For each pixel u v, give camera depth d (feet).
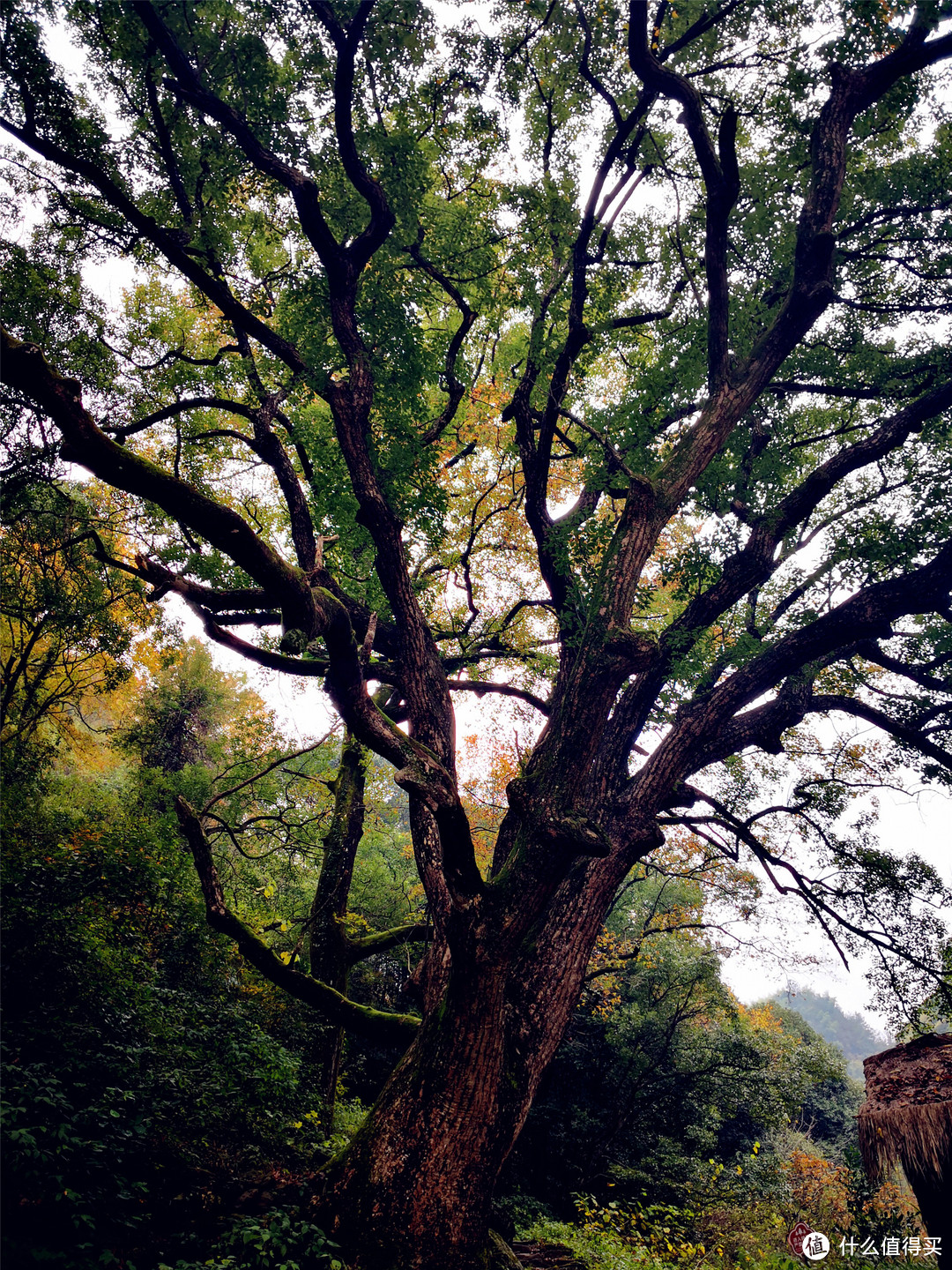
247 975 34.17
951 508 28.91
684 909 57.11
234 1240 15.69
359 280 28.48
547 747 21.21
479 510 45.75
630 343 35.29
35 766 45.01
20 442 31.53
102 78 27.22
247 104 26.00
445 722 25.21
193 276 25.67
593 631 21.67
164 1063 21.98
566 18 27.71
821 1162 57.21
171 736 69.97
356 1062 46.03
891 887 30.73
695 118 23.82
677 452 26.00
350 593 35.17
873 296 33.45
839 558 30.60
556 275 29.94
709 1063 55.67
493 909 18.86
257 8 26.03
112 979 22.67
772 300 32.32
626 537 23.25
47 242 32.86
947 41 25.21
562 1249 26.91
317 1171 19.99
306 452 32.58
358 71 27.22
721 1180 49.21
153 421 30.17
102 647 50.67
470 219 31.17
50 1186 14.70
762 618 37.24
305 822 41.04
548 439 27.55
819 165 27.04
